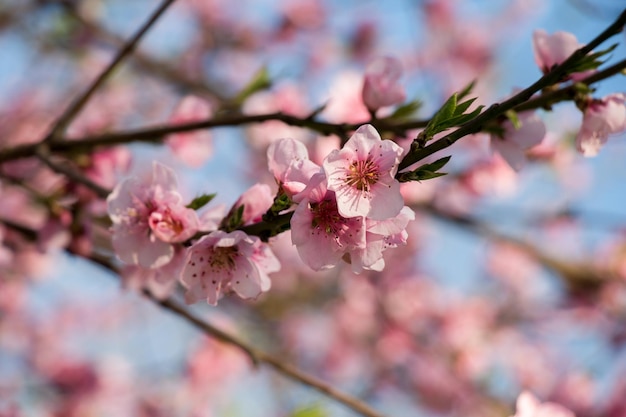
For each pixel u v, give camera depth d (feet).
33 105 28.94
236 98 10.51
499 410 25.03
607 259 24.30
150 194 7.06
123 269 9.11
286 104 14.71
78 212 10.29
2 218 10.85
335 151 5.73
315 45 28.14
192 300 6.60
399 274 26.20
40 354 24.90
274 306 27.94
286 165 6.15
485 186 15.66
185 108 11.19
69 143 10.32
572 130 14.08
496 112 5.99
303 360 29.07
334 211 5.88
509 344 26.76
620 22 6.25
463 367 25.67
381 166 5.82
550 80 6.31
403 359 26.35
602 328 24.71
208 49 28.71
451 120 5.80
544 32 7.95
